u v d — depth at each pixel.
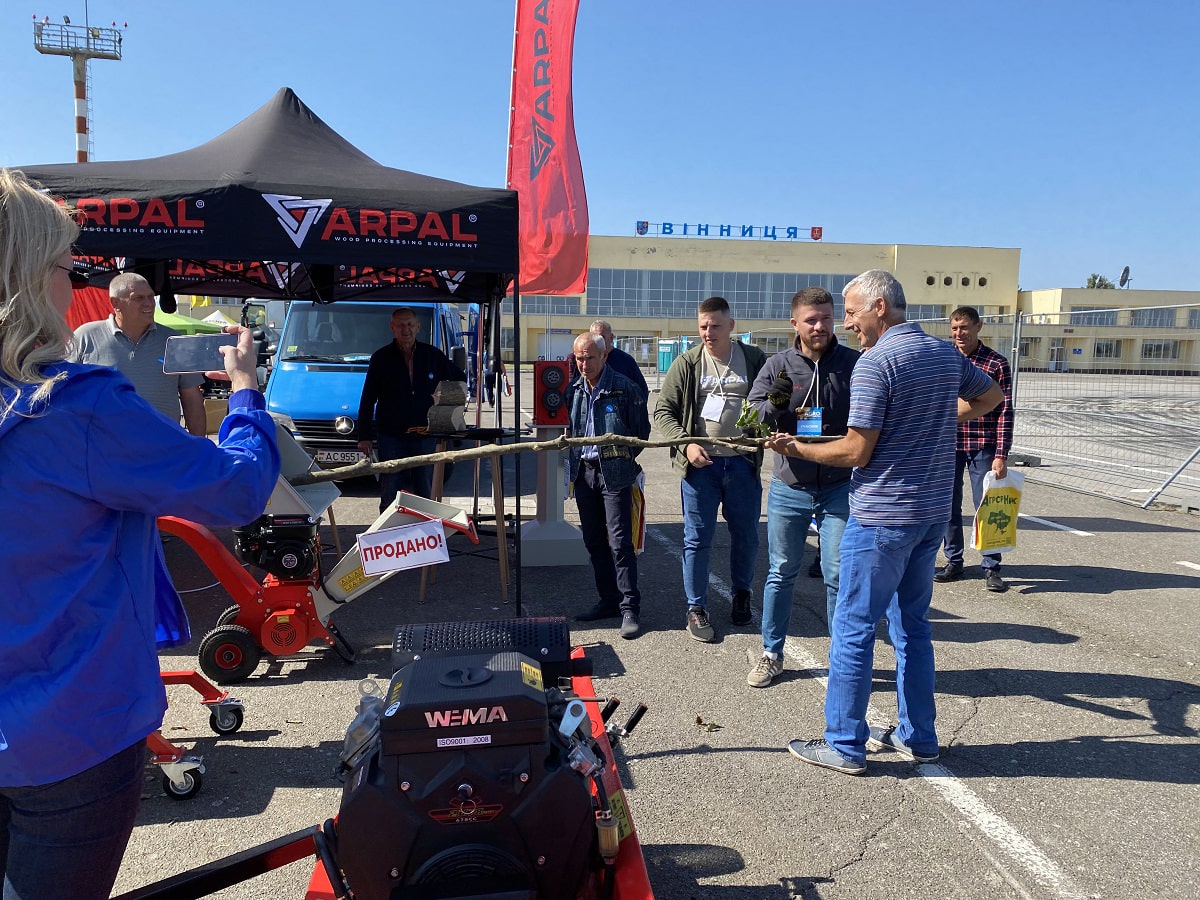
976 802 3.10
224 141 5.03
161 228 4.07
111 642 1.40
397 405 6.29
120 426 1.37
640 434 4.89
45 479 1.32
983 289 59.78
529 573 6.20
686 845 2.83
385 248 4.25
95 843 1.45
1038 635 4.92
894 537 3.08
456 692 1.84
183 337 1.76
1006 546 5.70
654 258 59.59
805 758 3.38
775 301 60.62
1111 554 6.88
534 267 6.46
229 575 4.06
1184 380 11.59
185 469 1.44
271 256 4.16
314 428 9.28
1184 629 5.02
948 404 3.08
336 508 8.43
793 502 3.96
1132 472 11.45
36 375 1.34
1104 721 3.79
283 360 9.79
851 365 4.09
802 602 5.58
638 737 3.61
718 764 3.38
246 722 3.74
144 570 1.50
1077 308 56.41
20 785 1.35
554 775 1.86
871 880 2.64
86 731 1.36
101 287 7.41
